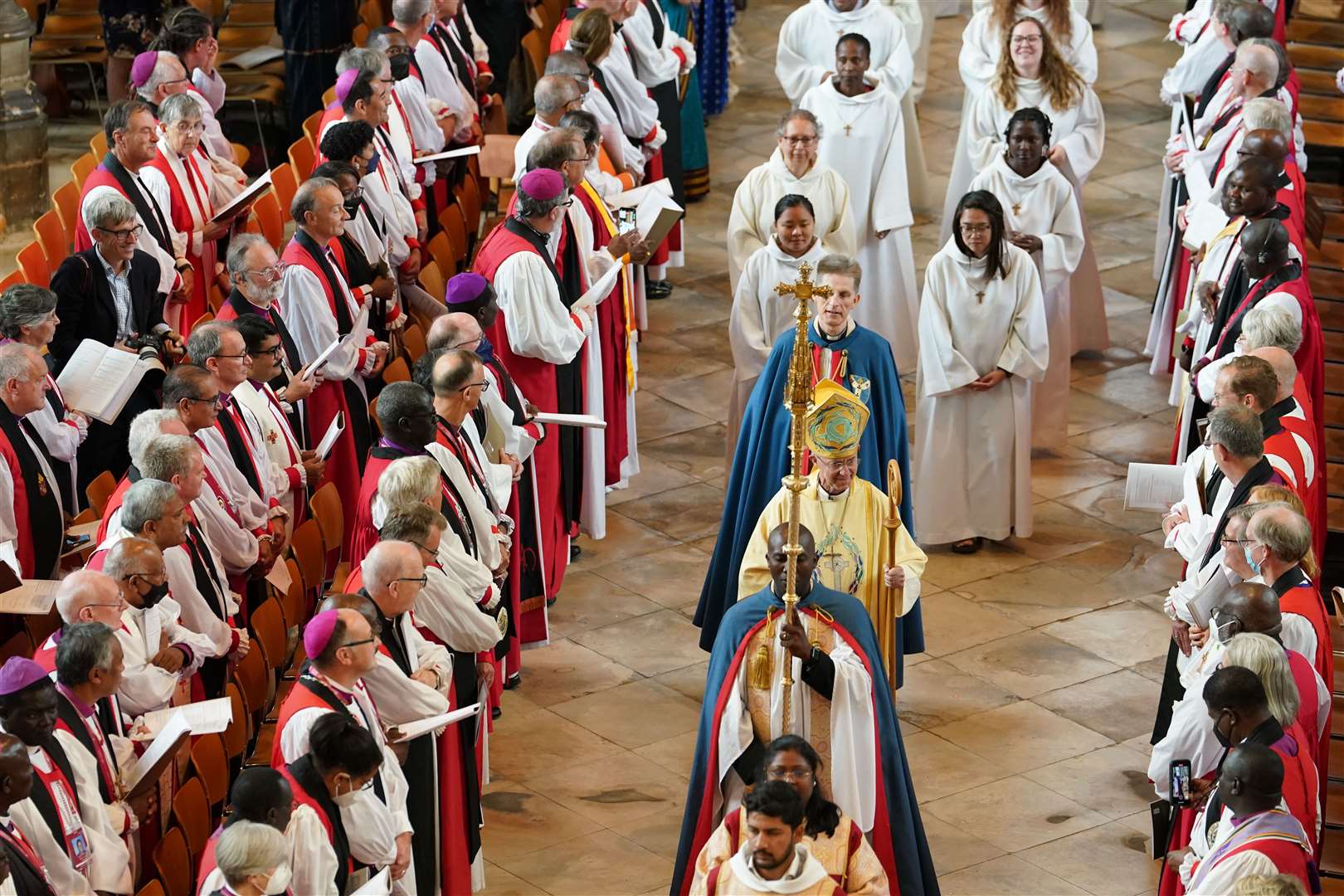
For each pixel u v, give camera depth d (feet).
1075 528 140.67
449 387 100.78
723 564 117.08
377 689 87.30
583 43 154.81
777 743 77.66
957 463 135.54
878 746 87.71
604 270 129.90
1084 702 119.34
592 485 131.54
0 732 76.89
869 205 160.35
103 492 106.52
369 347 119.85
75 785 79.41
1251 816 78.74
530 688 119.75
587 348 127.85
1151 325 162.91
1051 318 147.74
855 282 112.47
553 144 121.90
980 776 111.55
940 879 102.06
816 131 142.61
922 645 115.34
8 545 91.04
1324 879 95.20
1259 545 92.27
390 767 84.79
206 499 99.50
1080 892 101.35
